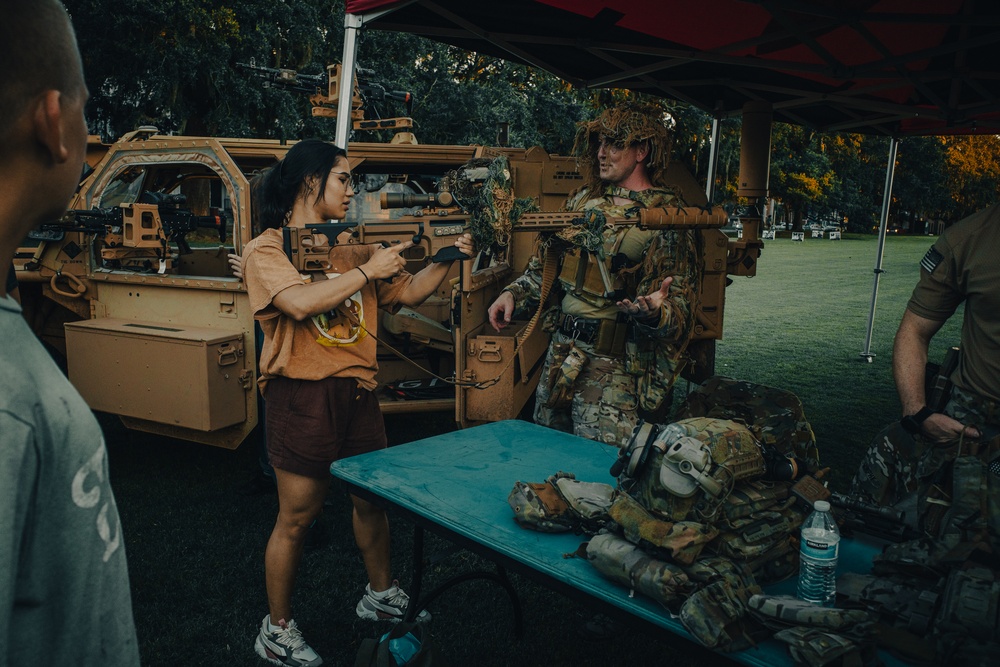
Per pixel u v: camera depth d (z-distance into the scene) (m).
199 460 4.78
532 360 4.27
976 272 2.17
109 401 4.00
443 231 2.57
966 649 1.31
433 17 4.75
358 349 2.58
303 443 2.48
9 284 0.78
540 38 5.07
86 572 0.70
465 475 2.34
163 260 4.04
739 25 4.55
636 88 6.78
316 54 20.02
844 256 26.92
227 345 3.75
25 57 0.67
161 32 16.92
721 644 1.40
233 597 3.14
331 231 2.45
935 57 5.21
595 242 2.63
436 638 2.87
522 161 4.78
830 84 6.05
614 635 2.90
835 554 1.57
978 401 2.19
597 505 1.89
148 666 2.65
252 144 4.25
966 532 1.59
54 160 0.71
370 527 2.84
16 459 0.61
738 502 1.66
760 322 11.38
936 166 46.81
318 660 2.64
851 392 7.01
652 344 2.89
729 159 24.05
